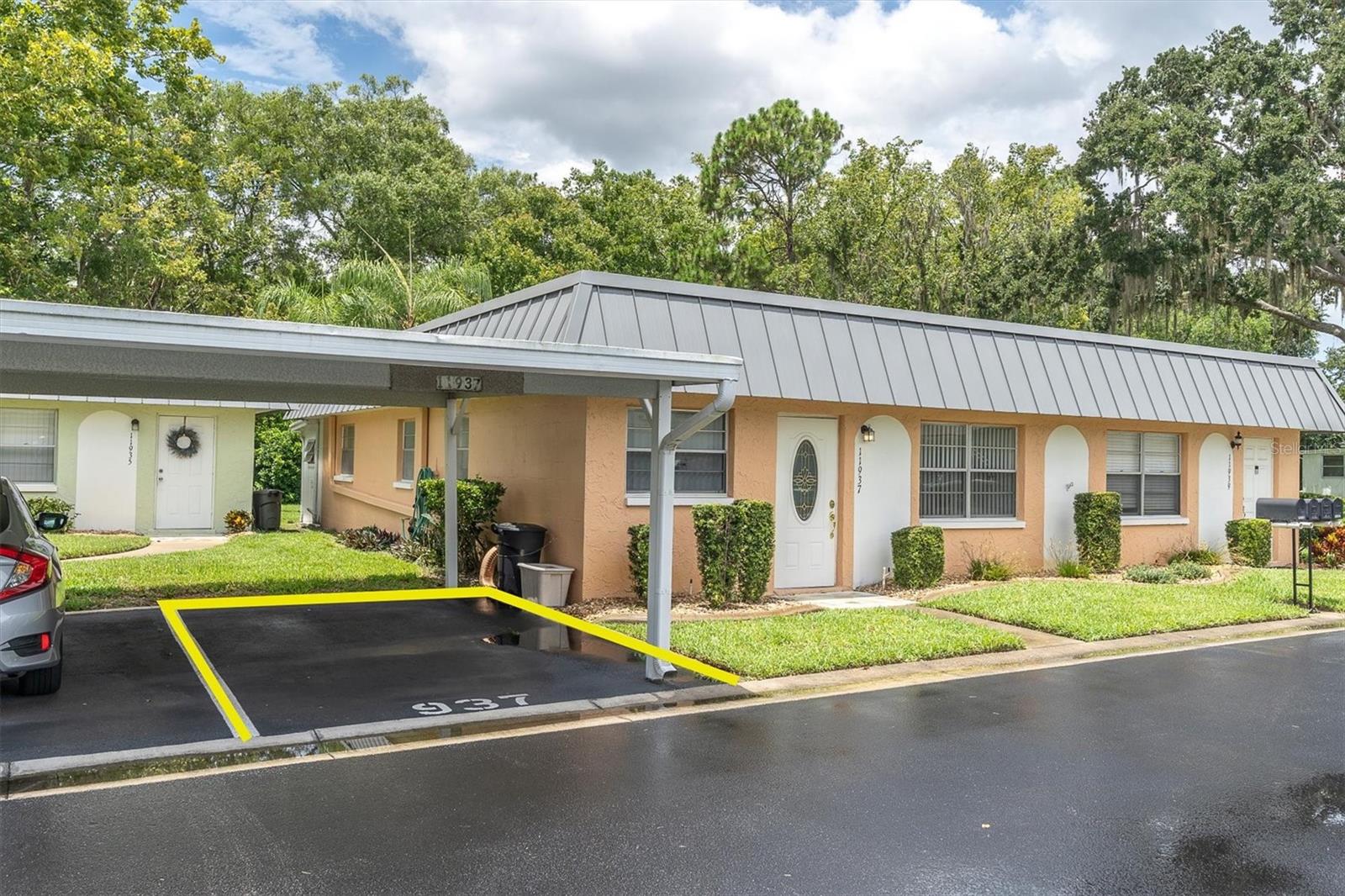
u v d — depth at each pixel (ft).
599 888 14.03
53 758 19.27
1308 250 86.22
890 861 15.16
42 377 30.42
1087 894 14.10
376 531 59.47
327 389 36.32
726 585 38.29
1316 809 17.67
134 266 82.69
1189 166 88.48
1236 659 31.04
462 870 14.58
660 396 26.32
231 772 19.02
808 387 39.19
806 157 106.42
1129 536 52.65
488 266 102.12
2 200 64.90
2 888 13.71
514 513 43.11
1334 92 87.76
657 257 108.78
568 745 21.04
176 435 63.46
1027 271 102.94
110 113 69.51
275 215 119.14
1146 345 52.31
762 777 18.99
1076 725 23.08
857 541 43.98
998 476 48.93
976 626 33.86
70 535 57.77
